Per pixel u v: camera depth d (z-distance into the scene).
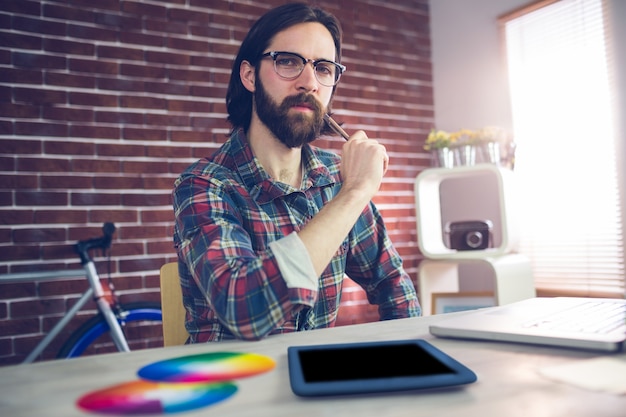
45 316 2.43
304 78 1.18
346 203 0.92
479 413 0.46
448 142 2.74
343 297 3.12
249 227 1.14
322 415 0.46
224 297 0.81
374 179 0.96
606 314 0.81
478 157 2.67
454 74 3.38
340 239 0.88
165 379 0.58
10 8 2.42
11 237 2.38
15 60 2.42
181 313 1.29
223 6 2.89
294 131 1.19
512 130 3.02
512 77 3.03
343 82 3.21
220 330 1.06
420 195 2.74
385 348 0.65
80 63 2.55
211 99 2.83
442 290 2.85
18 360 2.37
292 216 1.20
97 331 2.32
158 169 2.68
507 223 2.49
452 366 0.56
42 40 2.48
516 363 0.62
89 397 0.52
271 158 1.26
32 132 2.44
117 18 2.64
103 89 2.59
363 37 3.30
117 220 2.59
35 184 2.44
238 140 1.23
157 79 2.71
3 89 2.40
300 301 0.79
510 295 2.50
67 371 0.62
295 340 0.79
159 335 2.66
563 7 2.77
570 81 2.75
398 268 1.32
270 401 0.50
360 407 0.48
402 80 3.42
